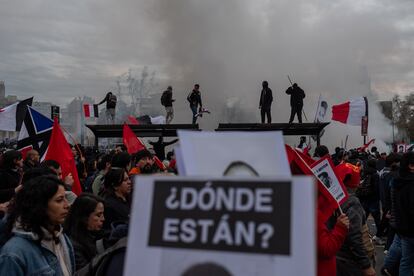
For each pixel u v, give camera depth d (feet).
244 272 5.57
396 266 22.72
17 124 42.29
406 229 20.31
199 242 5.82
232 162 6.79
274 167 6.77
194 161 6.68
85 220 13.10
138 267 5.98
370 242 17.31
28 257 10.41
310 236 5.41
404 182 20.39
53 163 20.97
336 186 15.47
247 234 5.65
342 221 13.28
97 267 9.39
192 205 5.95
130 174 23.26
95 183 24.84
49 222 10.82
